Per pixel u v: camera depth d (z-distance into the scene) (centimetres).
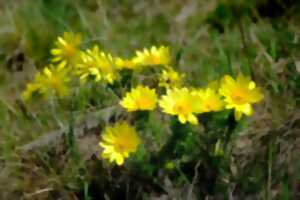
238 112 133
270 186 138
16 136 154
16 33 181
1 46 180
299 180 138
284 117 149
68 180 144
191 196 137
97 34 178
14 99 165
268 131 145
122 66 143
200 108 133
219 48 164
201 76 162
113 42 177
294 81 155
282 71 159
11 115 160
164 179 137
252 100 134
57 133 149
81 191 143
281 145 142
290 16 181
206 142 137
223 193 137
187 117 133
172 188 137
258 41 169
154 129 141
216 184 138
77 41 151
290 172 138
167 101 134
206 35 178
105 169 142
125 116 150
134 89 137
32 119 157
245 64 162
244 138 146
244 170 140
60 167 147
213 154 137
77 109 155
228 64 160
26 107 157
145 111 135
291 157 140
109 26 181
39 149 149
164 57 148
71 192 143
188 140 136
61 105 155
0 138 154
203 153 136
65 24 179
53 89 150
